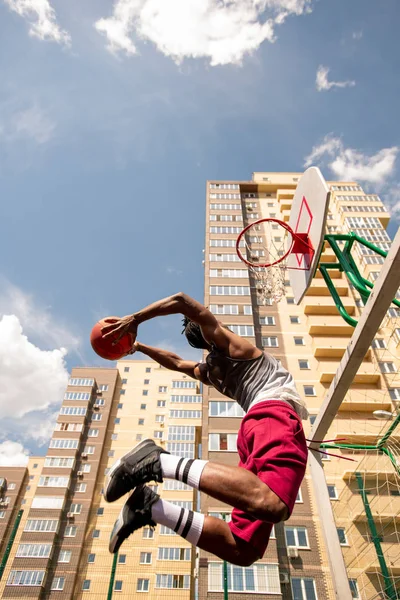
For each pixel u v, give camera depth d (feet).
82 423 125.18
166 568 95.76
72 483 113.29
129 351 8.91
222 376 7.17
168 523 5.26
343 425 72.59
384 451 29.55
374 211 122.93
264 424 5.98
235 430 70.64
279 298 25.90
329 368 82.84
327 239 20.89
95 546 101.40
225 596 30.50
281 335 91.50
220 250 106.73
